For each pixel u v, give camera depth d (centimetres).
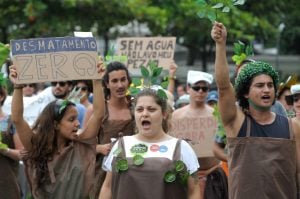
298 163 744
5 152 890
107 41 2509
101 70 843
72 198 831
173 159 730
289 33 2992
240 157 734
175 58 3262
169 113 793
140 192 724
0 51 900
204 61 2775
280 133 734
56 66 838
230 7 745
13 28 2278
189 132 1099
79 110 1069
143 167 727
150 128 739
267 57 3275
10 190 900
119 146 742
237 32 2227
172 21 2378
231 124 743
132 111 913
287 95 1048
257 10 2703
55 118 845
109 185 753
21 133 848
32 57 837
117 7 2162
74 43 841
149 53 1282
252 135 735
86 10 2159
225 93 734
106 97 955
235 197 734
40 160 848
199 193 745
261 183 725
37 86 1723
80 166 838
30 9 2031
